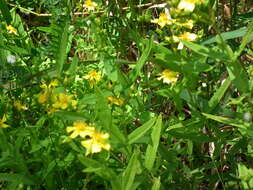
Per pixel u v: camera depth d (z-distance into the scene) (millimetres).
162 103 402
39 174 325
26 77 390
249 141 346
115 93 358
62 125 344
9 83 399
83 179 334
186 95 341
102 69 435
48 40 480
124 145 290
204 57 340
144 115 347
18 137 333
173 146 379
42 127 366
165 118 398
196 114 337
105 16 434
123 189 278
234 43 403
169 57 336
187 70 334
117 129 287
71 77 362
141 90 396
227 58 311
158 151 329
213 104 337
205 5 298
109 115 285
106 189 305
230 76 314
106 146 269
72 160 325
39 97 329
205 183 418
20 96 388
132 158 277
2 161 314
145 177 300
